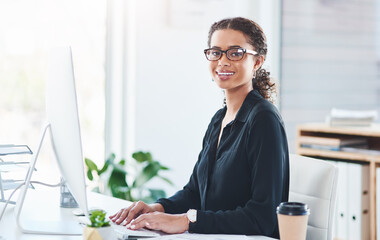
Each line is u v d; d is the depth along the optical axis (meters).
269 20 4.08
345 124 3.40
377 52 4.02
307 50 4.15
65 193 1.87
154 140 3.62
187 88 3.71
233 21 1.76
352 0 4.06
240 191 1.67
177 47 3.66
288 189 1.71
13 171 1.77
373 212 3.17
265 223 1.55
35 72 3.35
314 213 1.78
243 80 1.73
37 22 3.34
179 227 1.53
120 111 3.59
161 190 3.47
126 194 3.34
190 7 3.67
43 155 3.37
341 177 3.28
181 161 3.73
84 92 3.53
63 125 1.43
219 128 1.83
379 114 4.02
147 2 3.53
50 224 1.62
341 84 4.11
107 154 3.61
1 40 3.24
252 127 1.64
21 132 3.33
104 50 3.57
